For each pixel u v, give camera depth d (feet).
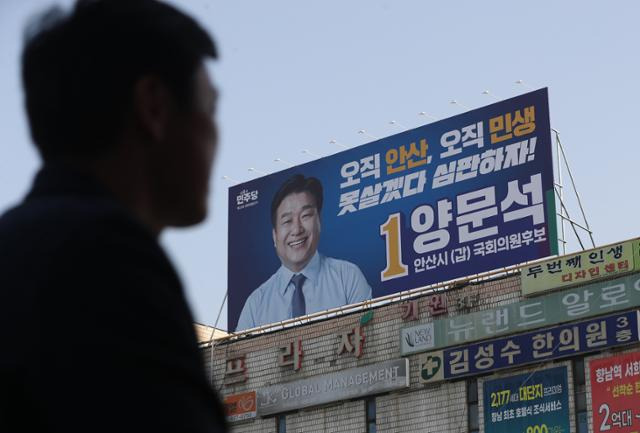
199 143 9.39
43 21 8.95
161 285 7.90
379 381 116.98
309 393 122.21
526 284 111.34
